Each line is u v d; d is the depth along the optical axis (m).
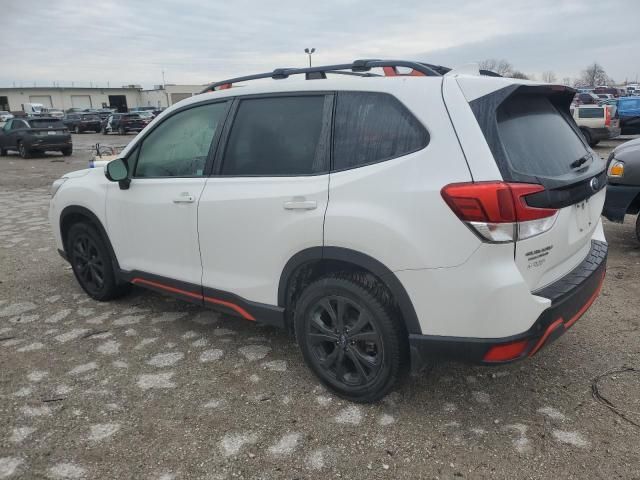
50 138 21.47
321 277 3.02
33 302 4.79
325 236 2.86
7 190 12.69
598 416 2.88
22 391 3.25
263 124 3.28
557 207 2.57
